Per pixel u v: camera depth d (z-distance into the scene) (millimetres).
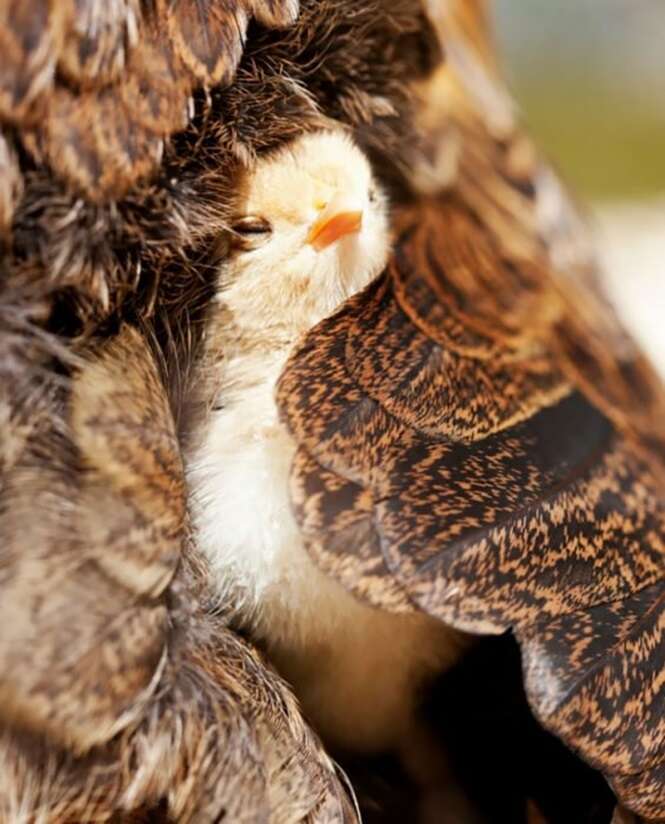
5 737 1012
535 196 1130
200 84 1030
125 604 1016
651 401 1095
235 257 1068
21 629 1010
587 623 1027
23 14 1016
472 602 1023
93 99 1021
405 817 1063
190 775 1022
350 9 1083
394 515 1025
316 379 1036
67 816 1017
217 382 1064
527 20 3027
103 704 1013
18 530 1014
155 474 1022
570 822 1049
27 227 1022
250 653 1041
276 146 1074
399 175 1106
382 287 1057
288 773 1030
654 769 1026
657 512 1041
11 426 1018
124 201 1029
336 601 1049
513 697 1055
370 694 1060
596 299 1118
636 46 2930
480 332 1055
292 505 1025
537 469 1037
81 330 1028
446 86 1119
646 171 2379
